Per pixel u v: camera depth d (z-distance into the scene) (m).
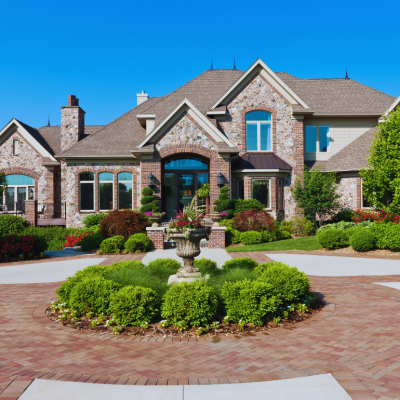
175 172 23.92
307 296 7.51
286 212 23.44
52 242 20.78
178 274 8.19
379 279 10.23
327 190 20.70
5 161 26.16
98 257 15.88
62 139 26.52
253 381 4.23
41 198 25.94
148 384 4.18
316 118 25.06
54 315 7.17
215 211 20.78
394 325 6.23
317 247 16.70
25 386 4.12
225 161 21.50
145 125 26.02
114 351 5.29
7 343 5.62
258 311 6.44
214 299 6.44
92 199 24.33
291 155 23.66
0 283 10.60
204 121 21.61
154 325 6.40
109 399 3.83
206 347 5.45
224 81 27.98
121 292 6.49
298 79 28.55
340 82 28.11
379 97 26.17
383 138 17.16
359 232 15.78
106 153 24.03
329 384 4.12
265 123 24.00
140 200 23.70
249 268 9.70
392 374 4.36
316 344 5.45
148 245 17.42
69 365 4.77
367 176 17.53
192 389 4.04
